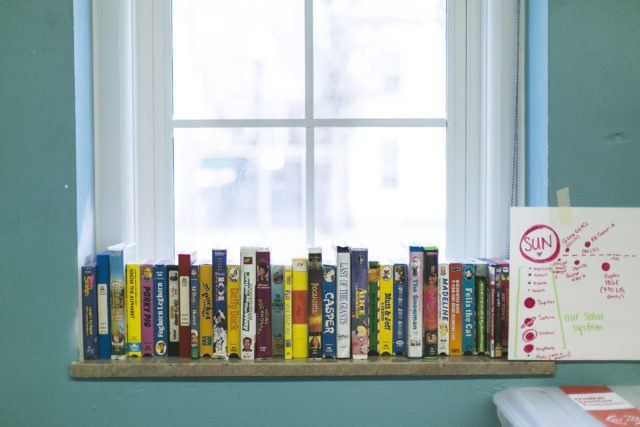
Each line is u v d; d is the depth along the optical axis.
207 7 1.43
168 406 1.23
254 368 1.21
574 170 1.24
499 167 1.39
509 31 1.37
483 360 1.23
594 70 1.24
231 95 1.44
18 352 1.22
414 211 1.45
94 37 1.33
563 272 1.23
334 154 1.44
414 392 1.24
